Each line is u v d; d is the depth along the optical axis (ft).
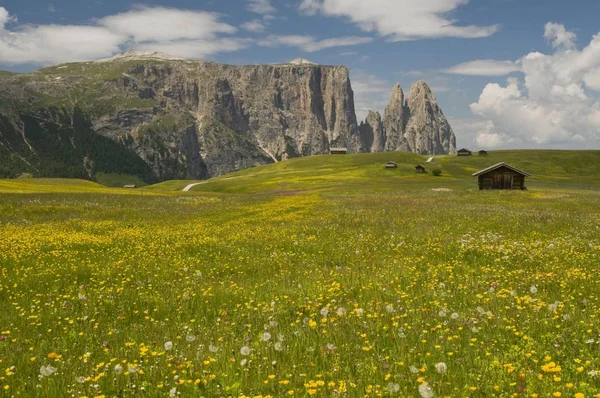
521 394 19.31
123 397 21.40
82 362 26.02
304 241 75.82
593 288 39.22
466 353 24.88
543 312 31.99
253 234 86.33
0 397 21.38
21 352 28.17
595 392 19.19
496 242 69.72
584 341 25.63
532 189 290.97
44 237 85.97
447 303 35.99
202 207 171.42
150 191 317.42
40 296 44.04
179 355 26.68
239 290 44.21
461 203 158.30
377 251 65.21
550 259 55.36
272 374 23.07
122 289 45.70
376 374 22.43
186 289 45.16
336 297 39.91
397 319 31.17
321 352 25.73
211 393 21.27
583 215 110.83
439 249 63.93
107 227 110.83
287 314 35.53
